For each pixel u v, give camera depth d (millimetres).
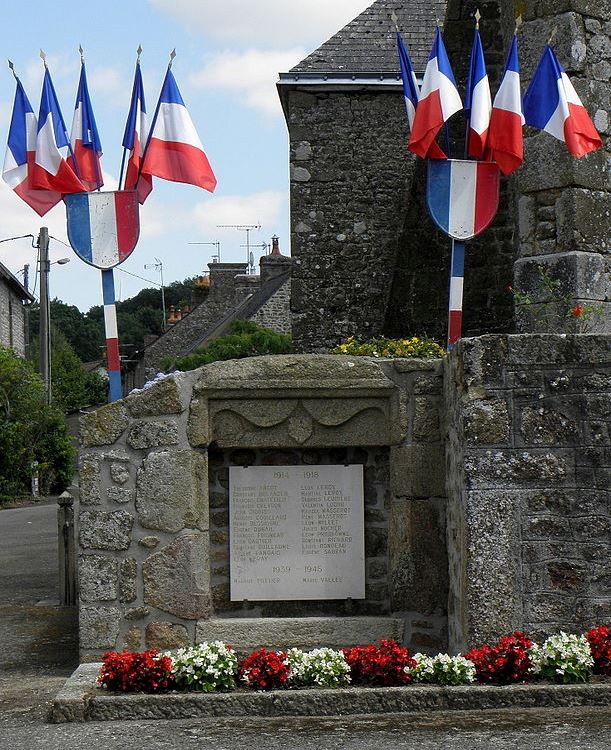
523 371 6750
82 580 7410
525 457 6711
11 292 39062
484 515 6684
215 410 7488
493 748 5281
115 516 7414
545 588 6664
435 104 8008
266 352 29938
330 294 14305
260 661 6469
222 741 5582
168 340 44094
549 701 6109
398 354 8773
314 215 14398
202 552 7402
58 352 49125
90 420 7469
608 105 9344
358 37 15031
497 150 8117
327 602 7574
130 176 8492
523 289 9258
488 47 12344
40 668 7781
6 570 13312
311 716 6086
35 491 28875
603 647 6383
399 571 7438
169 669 6371
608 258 9195
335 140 14453
